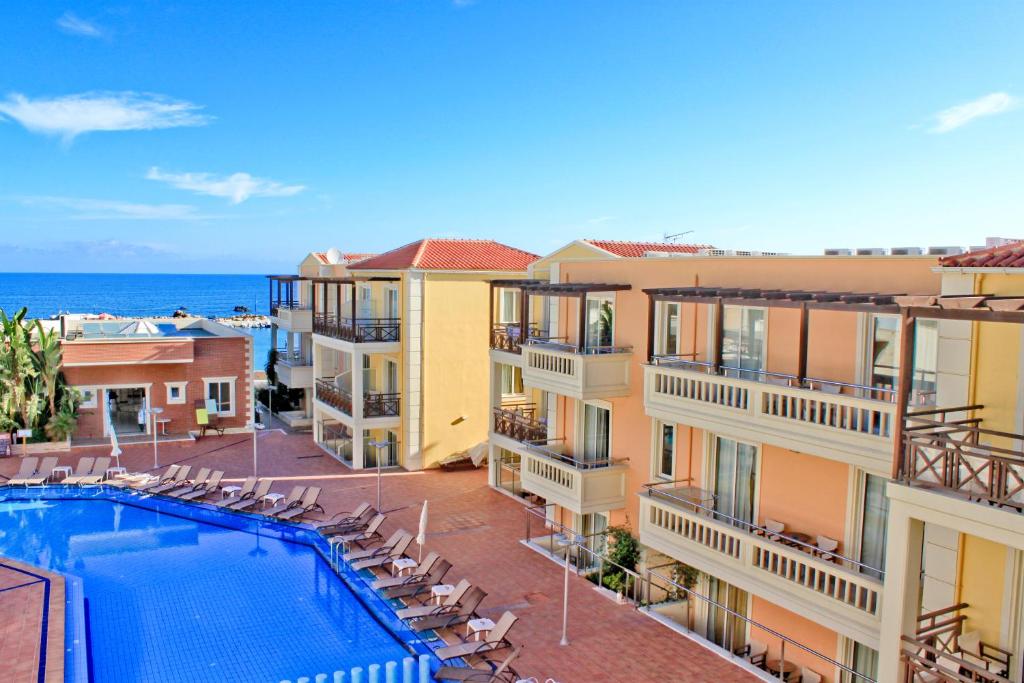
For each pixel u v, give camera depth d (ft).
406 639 50.47
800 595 41.32
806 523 45.34
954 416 32.55
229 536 71.00
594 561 63.67
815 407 40.57
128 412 117.19
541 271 79.61
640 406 59.16
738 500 50.57
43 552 66.23
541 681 44.14
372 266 99.96
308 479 88.69
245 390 111.75
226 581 60.49
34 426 97.86
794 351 45.93
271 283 131.13
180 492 80.23
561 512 69.41
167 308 491.31
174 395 107.76
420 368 92.94
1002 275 30.60
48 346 98.27
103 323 128.06
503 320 96.58
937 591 33.91
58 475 87.45
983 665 31.81
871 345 41.60
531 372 64.85
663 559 56.03
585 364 57.93
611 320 62.59
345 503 79.36
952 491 28.91
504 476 86.02
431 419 93.91
